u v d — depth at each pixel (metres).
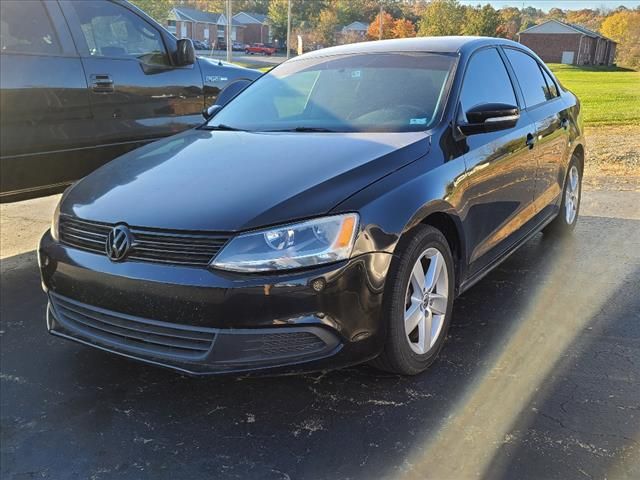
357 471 2.41
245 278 2.50
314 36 83.81
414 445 2.55
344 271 2.55
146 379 3.18
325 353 2.60
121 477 2.44
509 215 3.94
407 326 2.91
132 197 2.90
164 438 2.68
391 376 3.07
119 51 5.02
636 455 2.43
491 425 2.66
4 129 4.17
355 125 3.55
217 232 2.55
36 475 2.47
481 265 3.64
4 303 4.21
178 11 84.94
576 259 4.79
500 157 3.69
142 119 5.14
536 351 3.31
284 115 3.88
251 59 56.72
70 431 2.75
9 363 3.37
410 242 2.82
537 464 2.39
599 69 57.28
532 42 80.25
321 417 2.78
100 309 2.79
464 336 3.49
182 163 3.21
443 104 3.48
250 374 2.55
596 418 2.68
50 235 3.12
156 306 2.61
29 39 4.37
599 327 3.58
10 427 2.79
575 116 5.32
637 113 15.57
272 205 2.62
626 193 7.06
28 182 4.40
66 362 3.38
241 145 3.39
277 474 2.42
